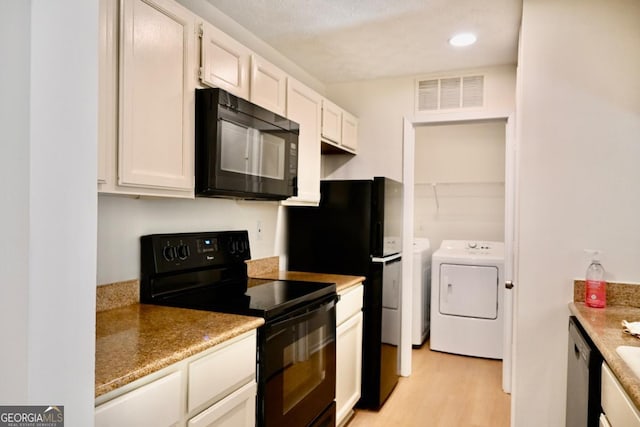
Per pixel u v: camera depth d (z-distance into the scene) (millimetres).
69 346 737
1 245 698
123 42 1368
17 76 678
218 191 1725
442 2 2105
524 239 2064
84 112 760
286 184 2211
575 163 2002
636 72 1940
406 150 3293
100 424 992
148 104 1474
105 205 1712
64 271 728
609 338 1406
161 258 1871
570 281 2006
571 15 2012
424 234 4898
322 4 2150
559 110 2021
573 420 1780
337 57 2885
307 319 1946
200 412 1312
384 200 2783
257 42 2572
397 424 2605
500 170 4586
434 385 3213
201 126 1708
